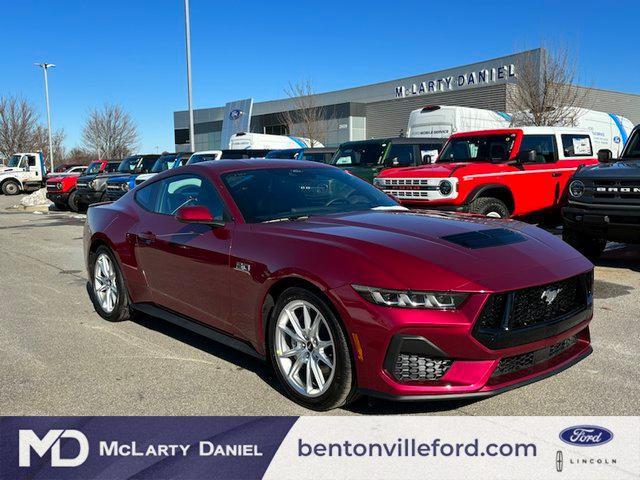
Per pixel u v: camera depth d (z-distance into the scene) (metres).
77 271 8.37
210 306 4.23
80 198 18.44
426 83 36.12
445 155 10.33
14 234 13.38
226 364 4.36
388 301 3.10
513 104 24.47
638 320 5.20
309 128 36.44
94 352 4.69
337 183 4.83
